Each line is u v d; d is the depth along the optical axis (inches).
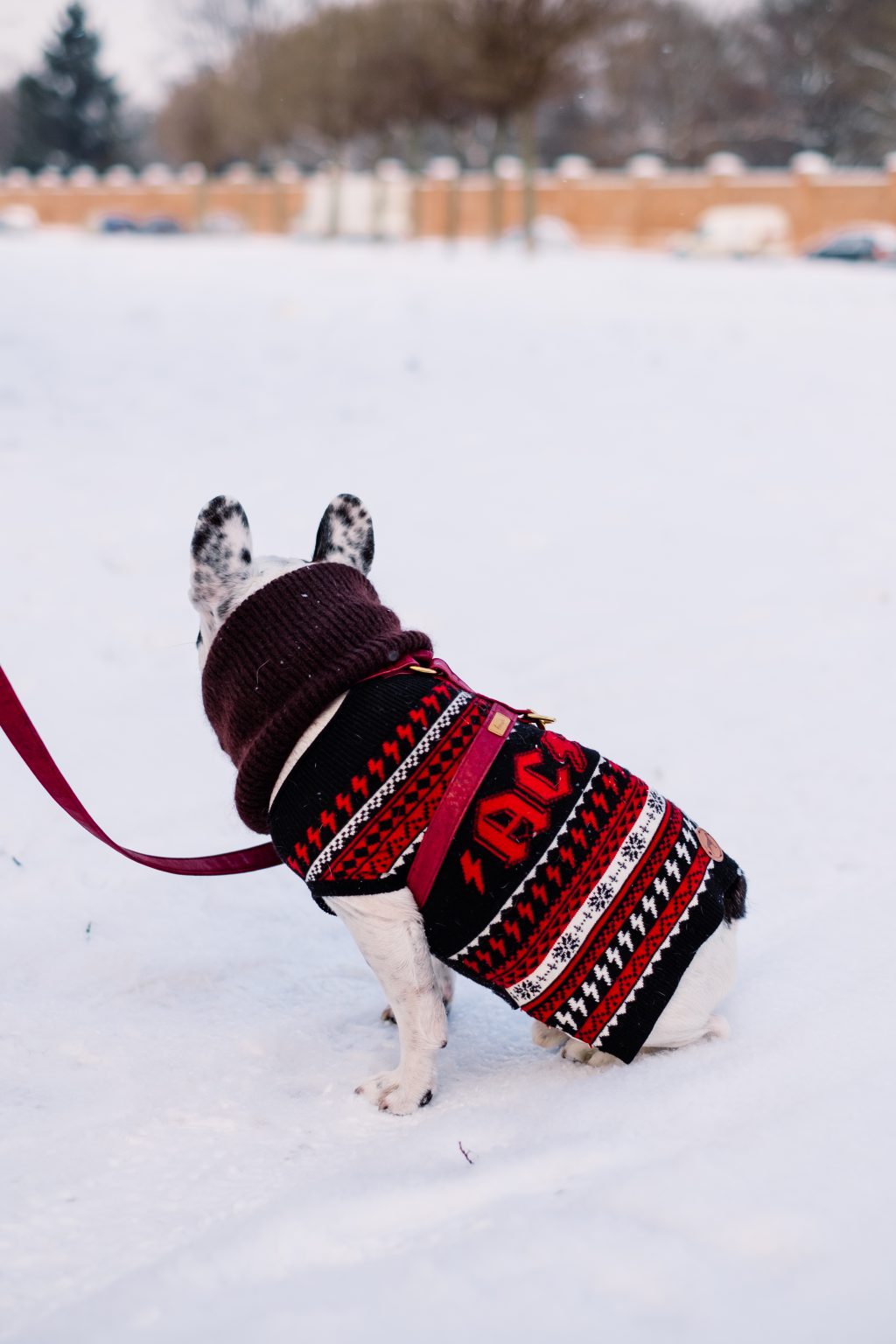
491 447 322.3
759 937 116.7
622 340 480.7
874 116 2009.1
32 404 342.0
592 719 170.6
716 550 243.3
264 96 1669.5
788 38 2107.5
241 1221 78.7
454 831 88.6
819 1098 85.7
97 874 132.5
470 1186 80.6
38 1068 99.7
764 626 204.2
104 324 479.2
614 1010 92.0
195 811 147.5
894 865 131.0
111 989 111.7
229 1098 96.6
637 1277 69.3
